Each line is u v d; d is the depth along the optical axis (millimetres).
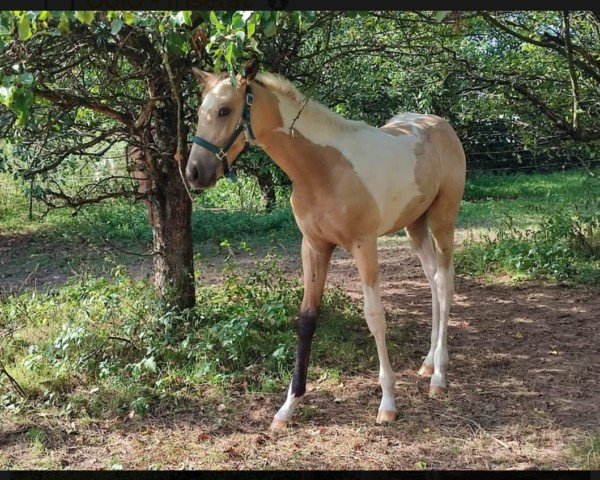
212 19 2627
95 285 5387
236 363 4445
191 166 3236
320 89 6070
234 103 3238
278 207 11578
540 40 5660
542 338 5062
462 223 10227
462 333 5223
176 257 5070
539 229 8461
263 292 5824
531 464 3252
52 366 4375
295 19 2949
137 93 5367
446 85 6414
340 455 3385
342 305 5609
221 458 3365
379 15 4777
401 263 7898
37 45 3816
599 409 3822
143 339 4629
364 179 3527
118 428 3734
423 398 4039
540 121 6617
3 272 7711
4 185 11773
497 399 4004
